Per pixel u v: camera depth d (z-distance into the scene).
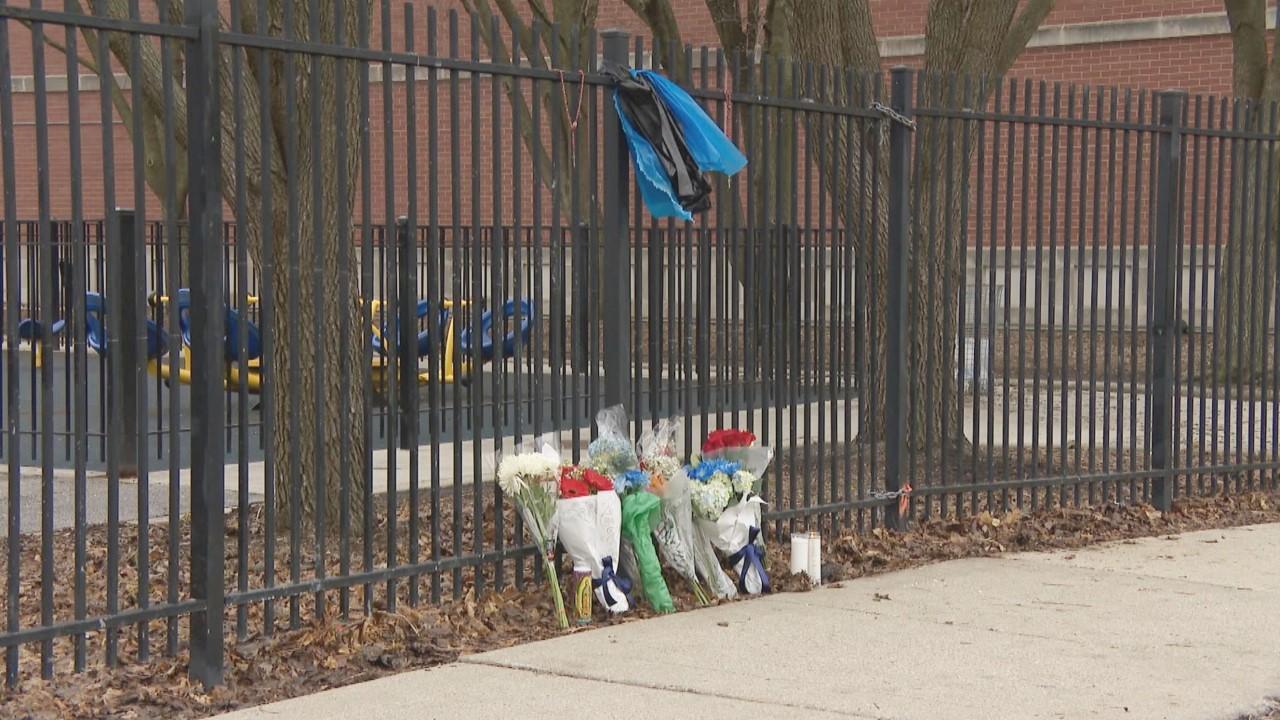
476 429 6.54
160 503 9.52
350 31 7.24
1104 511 9.13
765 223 7.62
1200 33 19.20
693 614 6.61
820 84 7.88
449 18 6.25
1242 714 5.18
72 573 7.38
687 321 7.37
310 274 7.42
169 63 5.21
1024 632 6.29
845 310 8.27
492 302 7.61
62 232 13.67
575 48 7.93
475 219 6.47
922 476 9.88
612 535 6.46
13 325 4.94
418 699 5.22
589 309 8.30
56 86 25.83
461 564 6.41
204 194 5.24
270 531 5.68
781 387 7.73
